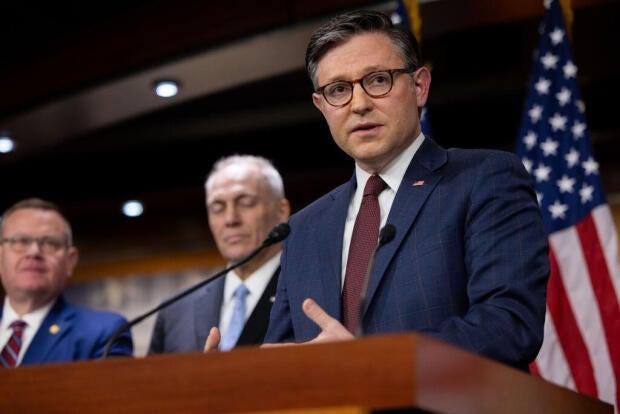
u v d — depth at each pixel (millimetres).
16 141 6125
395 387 1234
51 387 1439
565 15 3455
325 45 2029
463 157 1972
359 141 1982
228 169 3547
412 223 1885
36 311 3484
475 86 6566
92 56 5500
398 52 2012
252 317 3125
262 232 3457
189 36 5160
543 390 1636
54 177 7816
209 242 7758
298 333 1944
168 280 7824
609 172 6559
